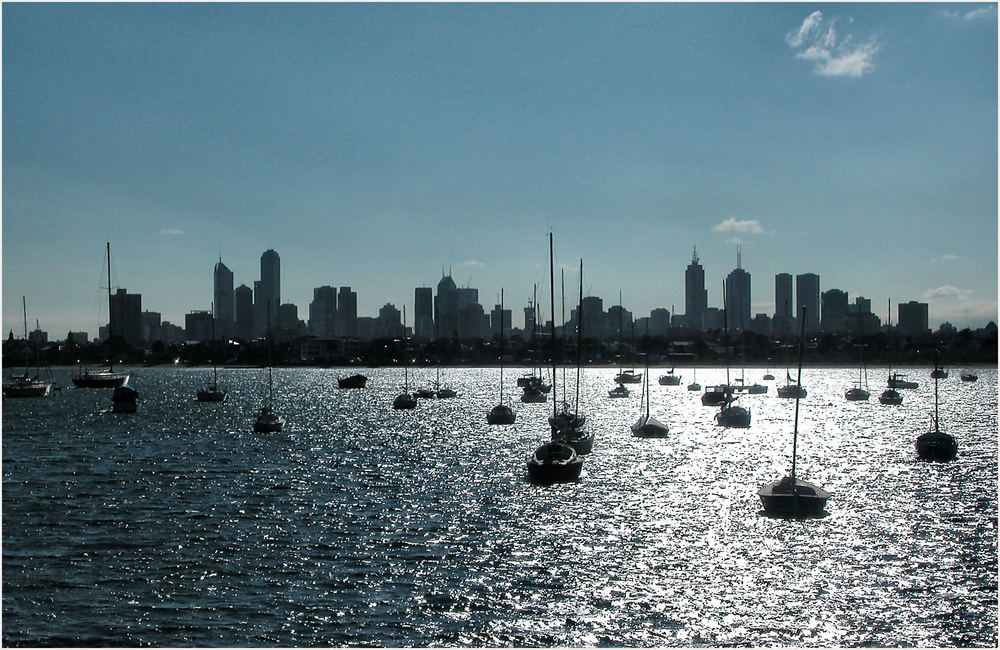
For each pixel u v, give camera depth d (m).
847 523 62.41
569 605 46.19
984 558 54.00
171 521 64.19
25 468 90.62
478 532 59.97
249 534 59.97
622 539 58.03
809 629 43.50
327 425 140.88
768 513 64.81
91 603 46.44
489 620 44.25
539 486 76.94
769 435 121.19
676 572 51.16
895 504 69.06
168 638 42.22
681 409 173.62
